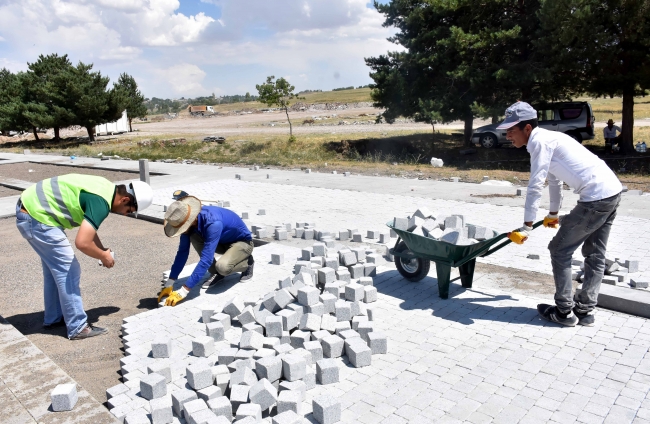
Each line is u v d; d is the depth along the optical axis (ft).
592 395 12.28
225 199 41.50
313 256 22.81
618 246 24.54
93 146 113.60
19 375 13.57
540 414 11.61
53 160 80.02
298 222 30.96
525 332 15.81
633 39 53.42
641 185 44.50
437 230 18.76
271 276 21.67
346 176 52.60
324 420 11.35
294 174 55.11
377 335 14.82
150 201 17.46
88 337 17.21
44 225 15.83
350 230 28.04
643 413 11.51
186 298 19.65
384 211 34.60
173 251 27.99
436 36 67.26
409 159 71.10
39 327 18.31
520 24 63.21
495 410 11.82
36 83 122.62
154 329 16.92
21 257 27.89
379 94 73.15
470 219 30.81
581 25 53.93
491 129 75.51
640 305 16.74
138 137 126.62
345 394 12.78
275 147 85.97
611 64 57.26
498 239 16.76
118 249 28.73
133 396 12.98
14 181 56.24
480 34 62.28
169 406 11.82
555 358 14.12
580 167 14.84
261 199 40.91
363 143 83.97
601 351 14.42
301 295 16.58
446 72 64.54
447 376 13.39
